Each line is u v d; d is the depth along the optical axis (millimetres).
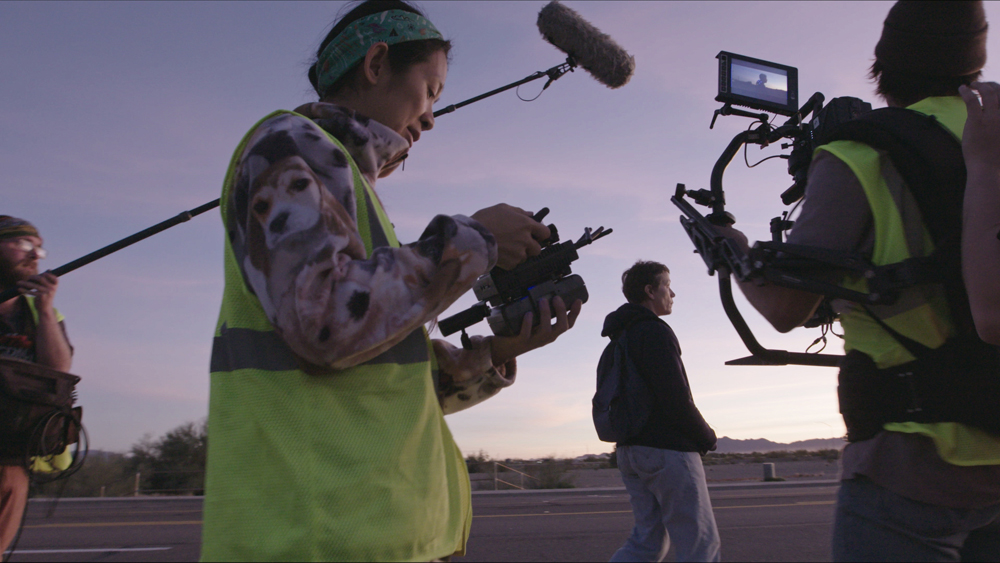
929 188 1285
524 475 13961
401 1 1551
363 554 1011
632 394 2975
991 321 1163
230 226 1197
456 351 1570
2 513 2738
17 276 2963
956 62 1452
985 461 1229
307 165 1102
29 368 2729
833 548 1418
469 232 1139
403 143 1367
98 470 13773
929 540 1295
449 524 1229
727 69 1805
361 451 1059
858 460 1347
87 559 5000
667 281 3527
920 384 1262
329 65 1467
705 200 1630
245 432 1056
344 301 1001
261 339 1113
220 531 1017
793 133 1789
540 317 1459
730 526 6367
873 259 1316
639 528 3115
